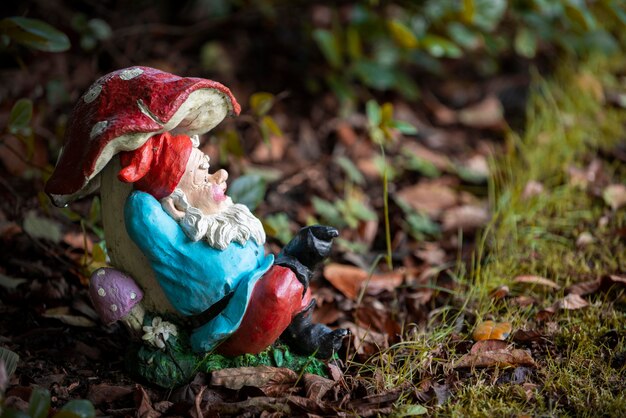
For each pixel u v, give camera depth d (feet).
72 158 2.77
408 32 4.25
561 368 3.05
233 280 2.83
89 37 4.30
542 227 3.85
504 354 3.07
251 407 2.87
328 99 4.86
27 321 3.26
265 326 2.84
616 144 4.46
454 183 4.41
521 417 2.83
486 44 4.75
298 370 3.00
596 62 5.12
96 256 3.26
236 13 4.92
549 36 4.86
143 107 2.74
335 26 4.67
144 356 2.95
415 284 3.61
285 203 4.14
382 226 4.09
